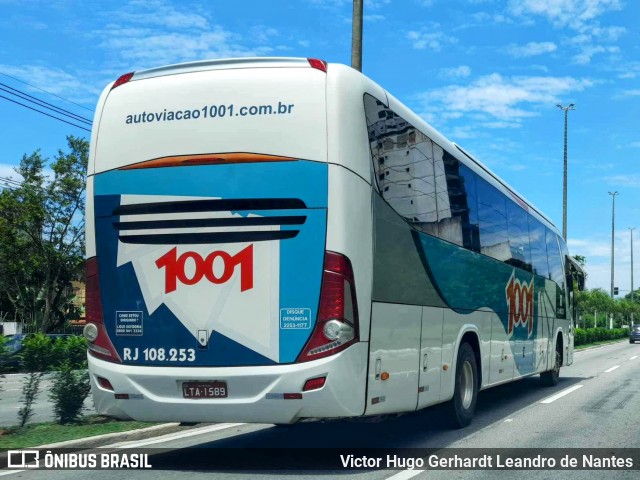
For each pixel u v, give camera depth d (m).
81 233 43.75
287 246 6.91
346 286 6.82
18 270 43.00
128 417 7.26
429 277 8.81
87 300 7.49
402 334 7.94
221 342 6.95
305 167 6.95
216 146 7.16
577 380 18.98
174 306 7.11
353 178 7.01
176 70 7.55
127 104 7.55
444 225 9.48
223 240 7.04
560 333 17.75
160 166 7.29
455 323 9.77
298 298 6.84
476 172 11.17
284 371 6.75
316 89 7.08
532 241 14.88
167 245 7.19
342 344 6.76
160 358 7.12
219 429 10.12
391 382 7.61
